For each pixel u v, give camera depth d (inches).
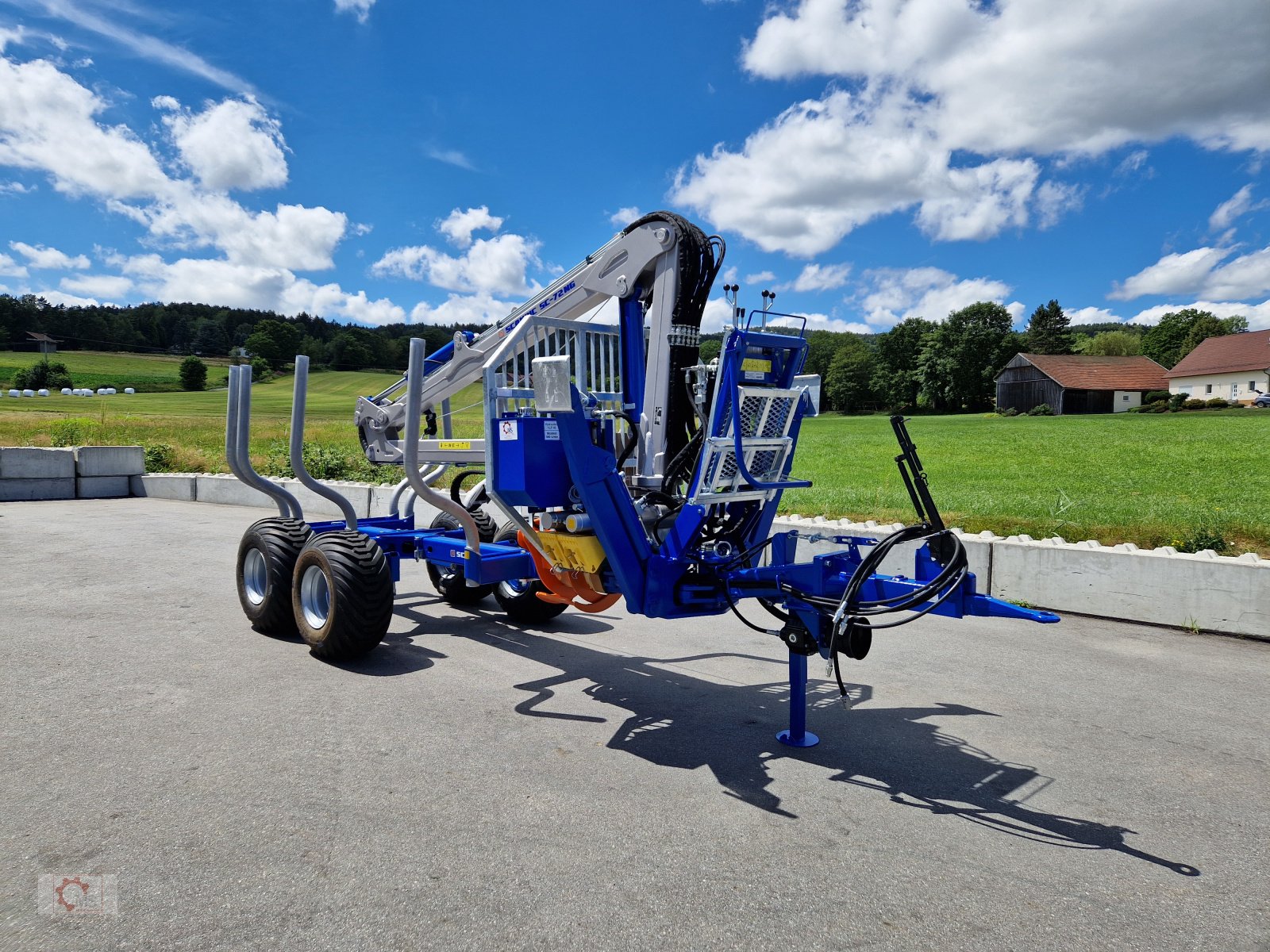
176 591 312.8
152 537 445.1
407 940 106.5
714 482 179.8
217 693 199.6
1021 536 324.8
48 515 536.7
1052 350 4505.4
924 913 115.6
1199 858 132.4
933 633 271.3
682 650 253.3
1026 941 109.7
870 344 4441.4
